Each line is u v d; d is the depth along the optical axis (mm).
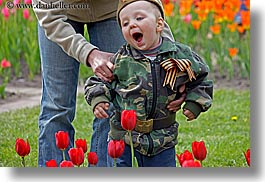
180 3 11789
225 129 8484
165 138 4914
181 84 4863
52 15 5203
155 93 4809
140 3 4801
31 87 10961
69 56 5562
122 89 4859
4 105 9828
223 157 7137
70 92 5656
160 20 4871
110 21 5586
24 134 8281
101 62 4887
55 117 5641
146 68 4805
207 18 11773
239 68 11305
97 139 5871
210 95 5000
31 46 11430
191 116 4891
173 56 4875
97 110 4859
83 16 5516
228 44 11336
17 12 11602
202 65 4922
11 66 11906
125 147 4992
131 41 4824
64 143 4820
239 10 12117
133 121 4520
